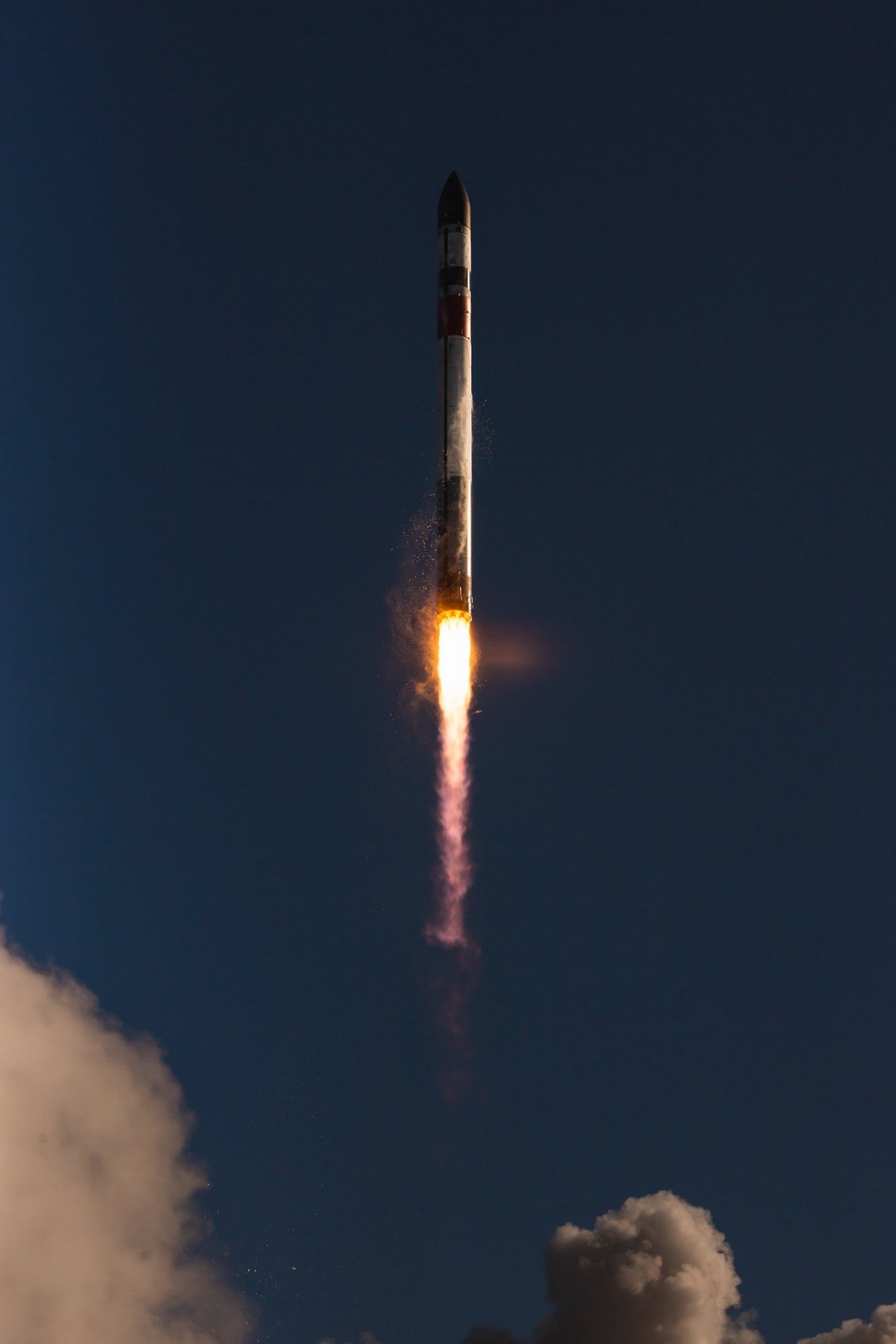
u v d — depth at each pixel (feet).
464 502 419.13
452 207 427.74
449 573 417.69
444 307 424.05
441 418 420.36
